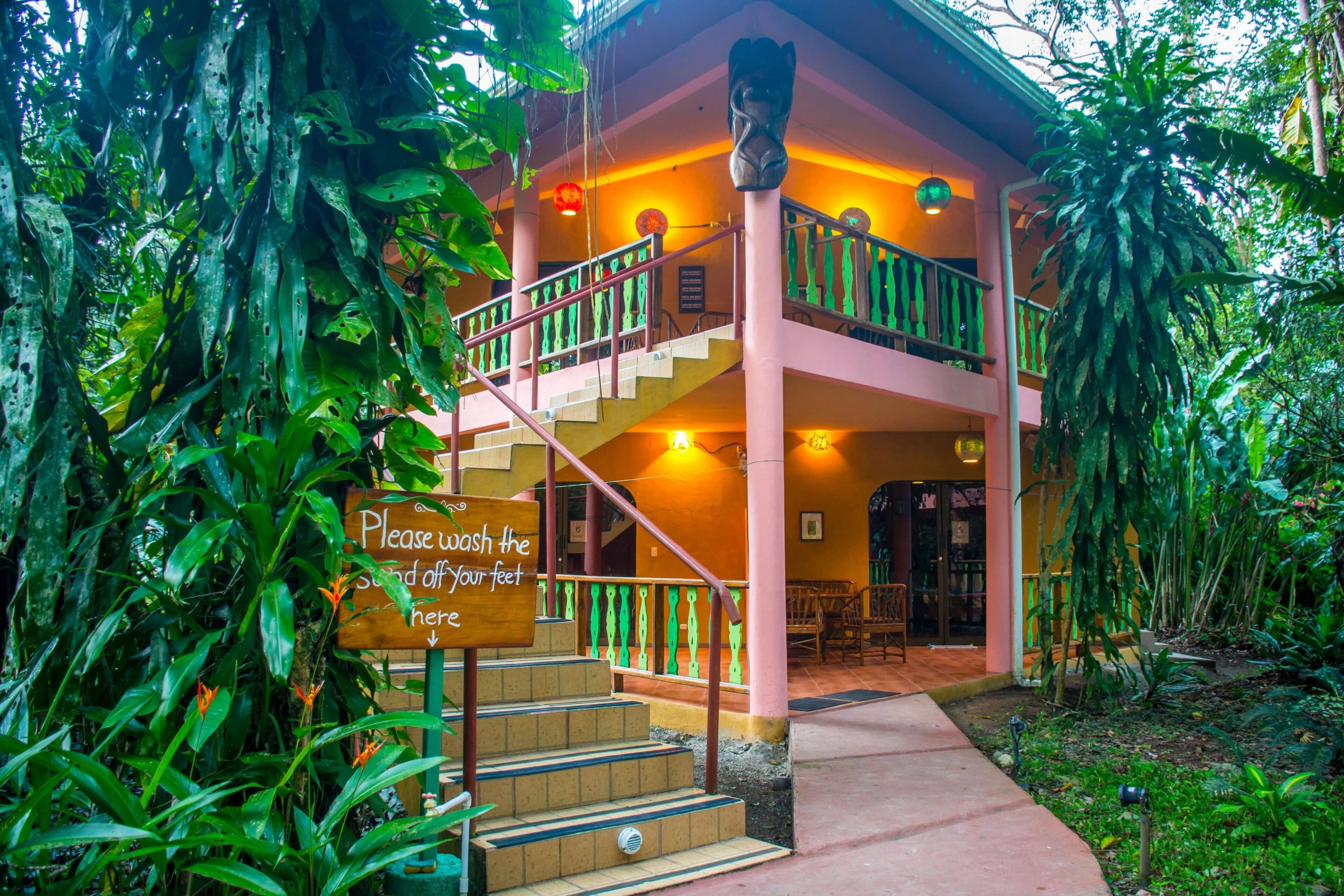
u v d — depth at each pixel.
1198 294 6.38
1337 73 8.44
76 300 2.34
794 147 10.16
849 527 11.18
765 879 3.56
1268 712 5.67
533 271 9.11
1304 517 8.13
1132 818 4.41
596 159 3.91
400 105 2.60
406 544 2.64
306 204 2.47
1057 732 6.07
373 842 1.96
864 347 7.23
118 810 1.72
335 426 2.12
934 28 6.87
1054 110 7.14
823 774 5.09
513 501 2.88
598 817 3.75
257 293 2.26
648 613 7.02
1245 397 8.76
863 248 7.46
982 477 11.21
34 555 2.03
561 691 4.64
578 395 6.76
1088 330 6.62
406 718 2.00
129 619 2.25
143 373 2.39
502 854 3.29
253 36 2.30
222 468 2.22
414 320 2.67
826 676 8.58
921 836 4.09
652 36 7.30
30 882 2.02
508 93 2.94
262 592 2.03
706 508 10.99
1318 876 3.73
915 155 9.22
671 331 10.95
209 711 1.83
